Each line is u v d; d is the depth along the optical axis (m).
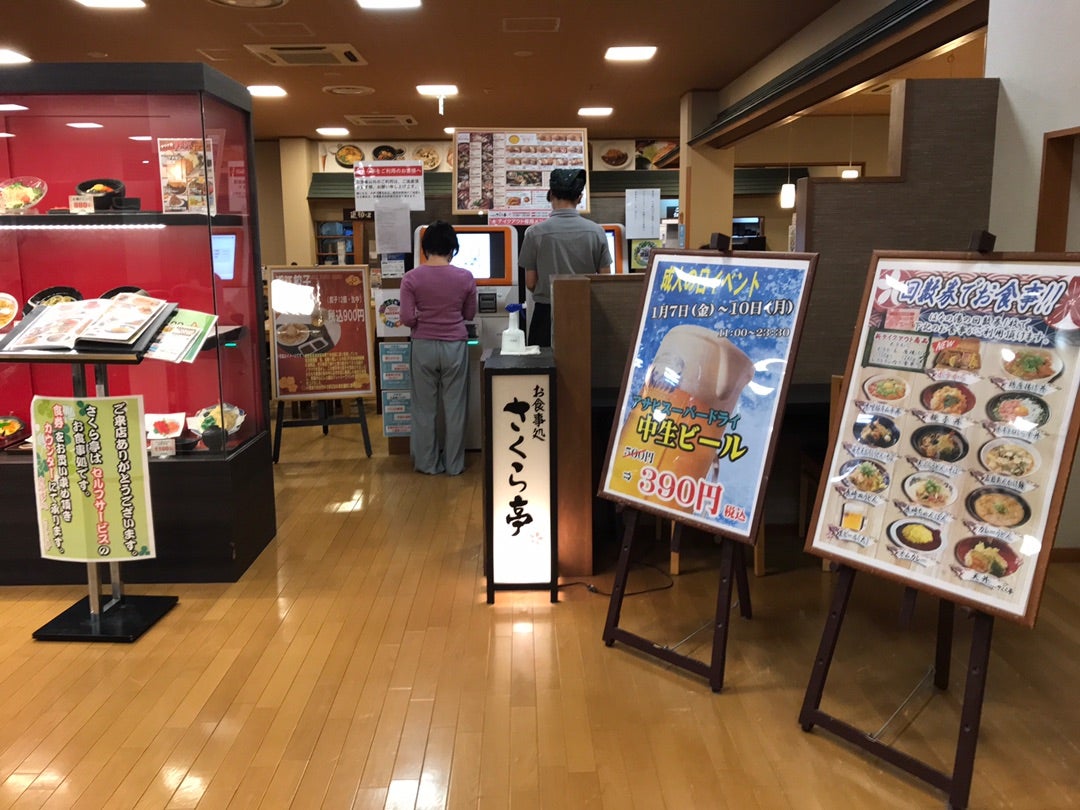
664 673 2.57
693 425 2.60
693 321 2.66
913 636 2.83
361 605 3.09
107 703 2.41
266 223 14.50
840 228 3.57
